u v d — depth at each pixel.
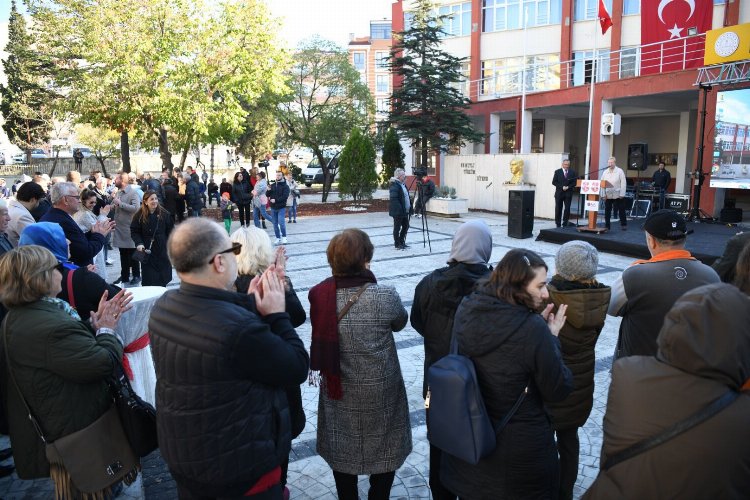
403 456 2.83
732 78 13.88
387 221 17.14
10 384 2.52
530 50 27.66
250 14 19.92
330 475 3.59
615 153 27.52
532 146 29.28
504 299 2.30
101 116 19.25
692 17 18.02
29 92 32.94
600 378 5.07
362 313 2.68
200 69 19.08
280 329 2.10
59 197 4.86
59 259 3.45
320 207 21.84
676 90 16.72
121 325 3.68
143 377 3.91
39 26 20.62
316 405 4.63
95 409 2.54
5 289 2.42
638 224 14.01
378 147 26.67
